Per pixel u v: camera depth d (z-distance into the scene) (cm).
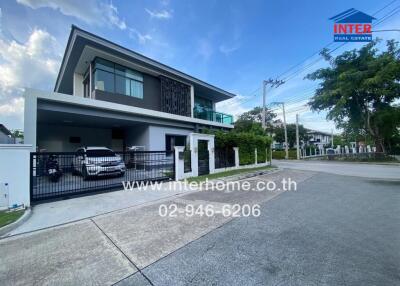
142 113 1288
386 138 2367
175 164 951
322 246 322
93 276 259
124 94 1378
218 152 1273
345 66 2147
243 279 243
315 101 2402
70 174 764
